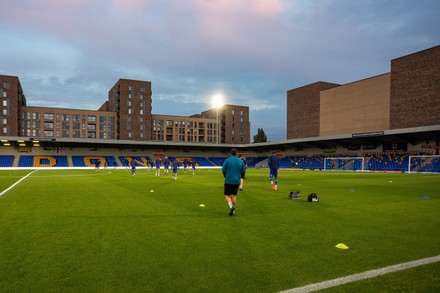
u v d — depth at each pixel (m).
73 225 7.34
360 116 59.53
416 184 20.53
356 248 5.46
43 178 26.62
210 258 4.91
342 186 18.80
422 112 48.28
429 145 46.03
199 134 106.44
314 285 3.89
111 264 4.62
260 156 79.31
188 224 7.46
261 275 4.21
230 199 8.67
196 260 4.81
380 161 49.88
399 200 12.06
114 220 7.93
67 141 57.88
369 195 13.84
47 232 6.63
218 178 26.55
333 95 65.75
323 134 67.94
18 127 77.69
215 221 7.82
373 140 52.56
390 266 4.57
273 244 5.71
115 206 10.33
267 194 14.12
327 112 67.12
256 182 22.19
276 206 10.40
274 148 74.38
